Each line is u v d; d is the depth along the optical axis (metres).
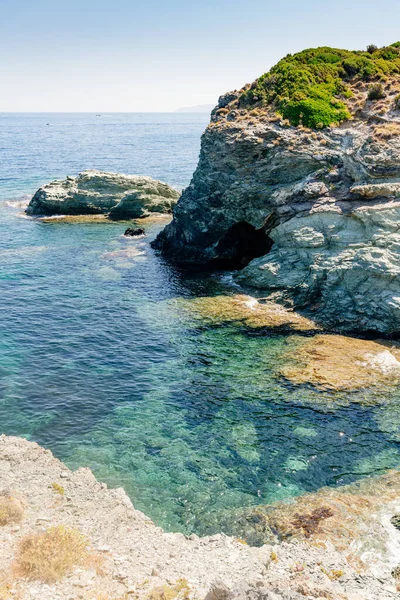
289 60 60.53
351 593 14.67
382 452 23.38
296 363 31.41
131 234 61.84
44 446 23.61
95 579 14.35
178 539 17.31
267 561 16.20
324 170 44.56
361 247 38.09
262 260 44.03
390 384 28.83
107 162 135.38
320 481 21.52
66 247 57.12
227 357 32.53
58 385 28.97
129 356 32.69
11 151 167.25
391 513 19.33
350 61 58.56
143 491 20.88
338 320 36.69
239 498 20.53
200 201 52.88
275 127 49.75
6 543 15.42
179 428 25.31
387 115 47.66
